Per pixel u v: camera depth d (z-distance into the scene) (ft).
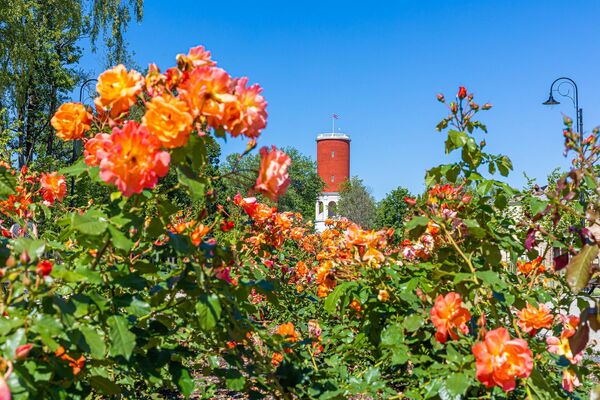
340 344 10.75
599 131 7.34
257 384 7.39
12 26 64.54
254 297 15.90
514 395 7.80
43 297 5.34
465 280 7.66
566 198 6.97
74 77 83.76
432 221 8.90
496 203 9.38
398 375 9.34
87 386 6.38
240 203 11.23
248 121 5.81
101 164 5.32
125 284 6.21
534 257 10.48
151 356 6.67
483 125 9.41
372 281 9.35
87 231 5.49
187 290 6.35
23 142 72.59
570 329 7.74
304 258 21.80
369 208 189.98
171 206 6.23
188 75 5.94
